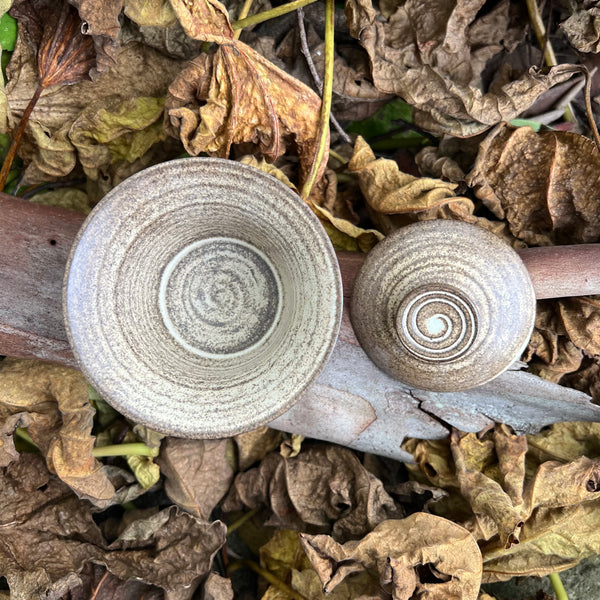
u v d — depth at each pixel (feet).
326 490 0.90
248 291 0.73
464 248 0.72
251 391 0.67
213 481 0.91
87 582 0.85
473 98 0.81
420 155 0.91
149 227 0.66
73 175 0.92
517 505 0.82
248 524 0.97
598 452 0.86
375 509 0.86
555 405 0.83
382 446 0.90
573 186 0.82
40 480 0.86
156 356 0.69
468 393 0.84
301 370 0.66
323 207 0.87
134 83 0.83
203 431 0.66
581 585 0.94
